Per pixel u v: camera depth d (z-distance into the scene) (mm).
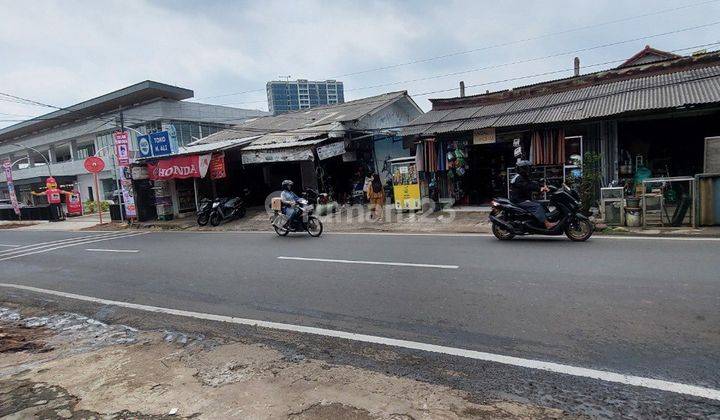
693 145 11430
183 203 19781
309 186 19281
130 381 3561
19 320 5809
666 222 9117
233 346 4223
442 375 3328
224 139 20484
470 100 15562
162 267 8539
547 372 3258
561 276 5691
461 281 5820
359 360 3703
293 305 5398
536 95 14250
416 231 11133
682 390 2891
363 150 18109
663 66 12297
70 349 4504
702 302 4402
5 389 3568
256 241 11227
